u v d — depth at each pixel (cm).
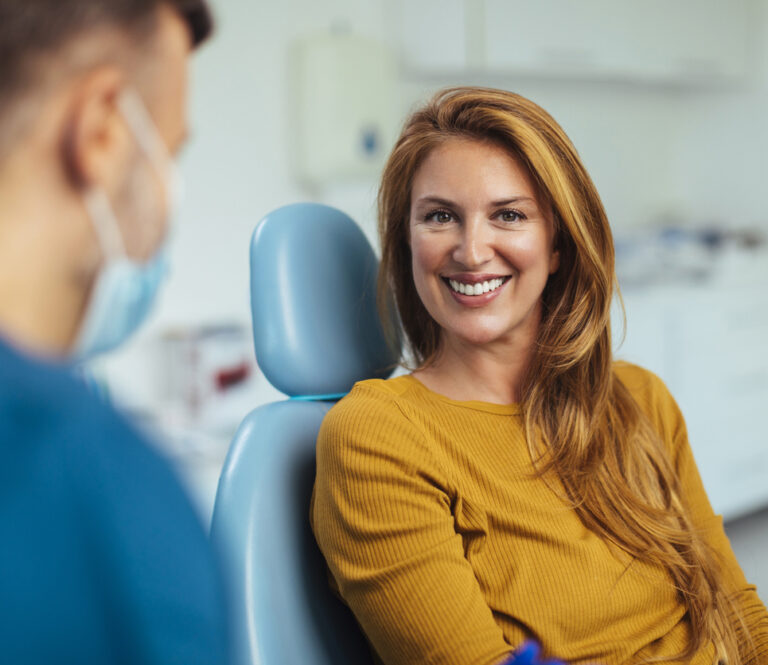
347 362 127
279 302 124
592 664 100
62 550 40
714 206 400
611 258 123
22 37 45
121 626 41
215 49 280
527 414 118
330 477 106
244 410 274
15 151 46
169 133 53
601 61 336
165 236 54
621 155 390
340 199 307
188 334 270
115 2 48
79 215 48
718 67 369
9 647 39
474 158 114
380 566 101
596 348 123
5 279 46
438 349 127
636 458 125
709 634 116
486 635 98
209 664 43
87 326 51
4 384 42
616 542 113
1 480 40
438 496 106
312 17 296
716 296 325
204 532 46
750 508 340
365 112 294
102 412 44
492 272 115
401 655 100
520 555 108
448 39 305
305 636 105
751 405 339
